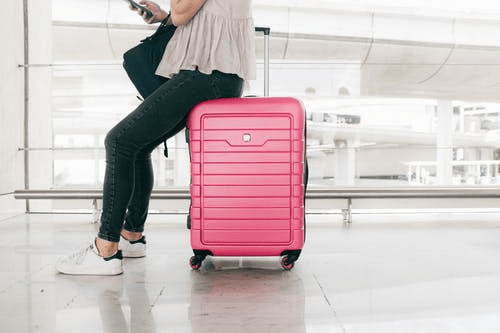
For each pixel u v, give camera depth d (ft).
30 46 10.37
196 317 4.14
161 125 5.57
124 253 6.53
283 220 5.71
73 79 10.14
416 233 8.42
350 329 3.85
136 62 6.01
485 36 10.84
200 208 5.75
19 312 4.28
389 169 10.33
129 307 4.42
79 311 4.31
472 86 10.83
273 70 10.38
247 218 5.72
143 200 6.40
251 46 5.74
